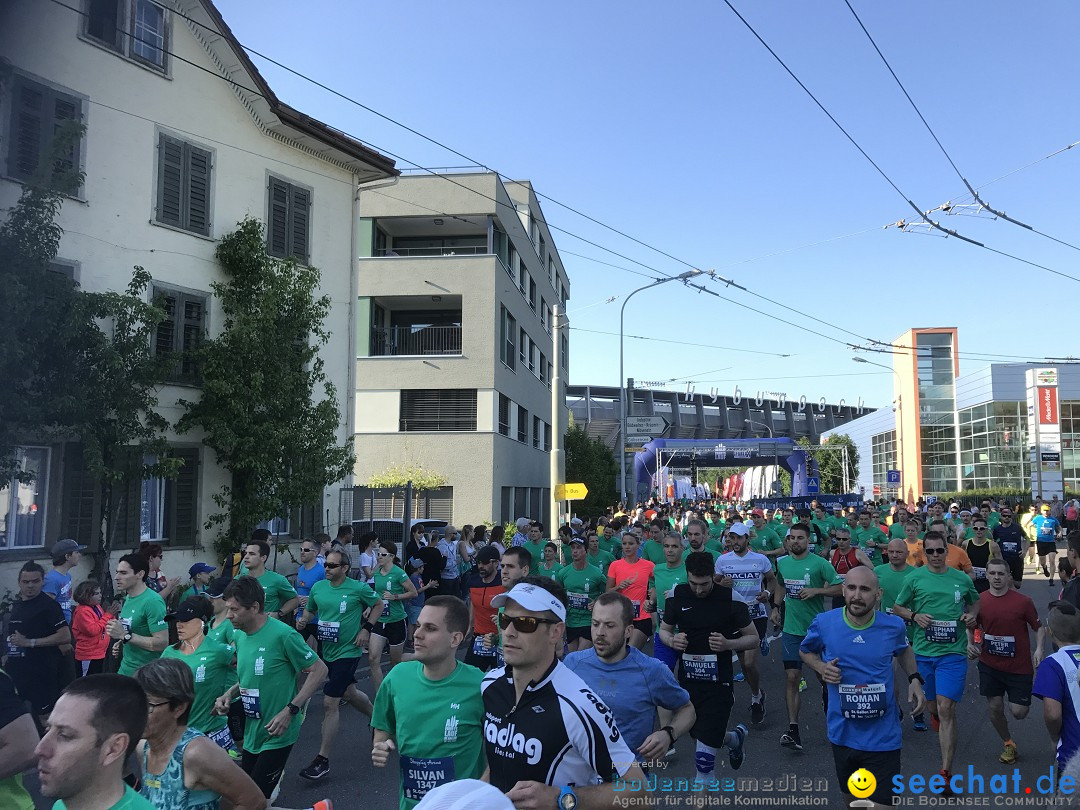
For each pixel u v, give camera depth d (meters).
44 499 12.45
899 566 8.66
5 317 10.02
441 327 28.66
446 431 27.31
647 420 27.94
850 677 5.02
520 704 3.27
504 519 29.88
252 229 15.44
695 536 10.32
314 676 5.50
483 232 30.39
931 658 7.28
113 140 13.74
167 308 14.38
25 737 3.54
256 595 5.43
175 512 14.29
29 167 12.41
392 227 29.92
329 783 7.07
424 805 1.78
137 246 14.05
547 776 3.13
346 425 18.23
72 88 13.10
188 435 14.55
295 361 15.28
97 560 12.52
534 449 36.94
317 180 17.86
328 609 7.71
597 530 17.27
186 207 14.94
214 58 15.62
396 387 27.55
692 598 6.16
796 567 8.57
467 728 3.78
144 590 7.09
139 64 14.21
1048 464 42.06
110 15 13.80
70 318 11.05
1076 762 2.34
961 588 7.14
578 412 85.38
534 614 3.25
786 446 35.53
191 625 5.69
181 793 3.42
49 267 12.68
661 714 4.53
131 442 13.66
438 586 13.60
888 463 62.75
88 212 13.31
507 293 30.19
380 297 28.00
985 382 49.38
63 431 11.77
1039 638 7.16
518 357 32.72
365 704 8.00
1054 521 21.33
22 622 7.36
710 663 6.05
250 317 14.51
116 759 2.66
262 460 14.44
